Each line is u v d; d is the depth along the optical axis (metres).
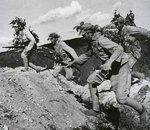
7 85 4.73
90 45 4.98
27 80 5.39
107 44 4.59
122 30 5.78
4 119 3.76
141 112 4.72
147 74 8.07
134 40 5.85
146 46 8.02
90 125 5.00
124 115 5.70
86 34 4.74
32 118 4.21
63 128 4.53
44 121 4.36
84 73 8.52
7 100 4.26
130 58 6.05
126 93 4.66
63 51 6.47
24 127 3.88
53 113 4.80
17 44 7.38
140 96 6.27
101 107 5.70
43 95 5.25
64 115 4.96
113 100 5.86
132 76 6.34
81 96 6.54
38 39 7.52
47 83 6.02
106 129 5.08
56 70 6.71
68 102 5.62
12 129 3.69
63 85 6.68
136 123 5.46
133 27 5.72
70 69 6.56
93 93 5.19
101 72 4.94
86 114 5.31
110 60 4.50
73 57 6.34
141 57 8.14
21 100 4.54
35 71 7.31
